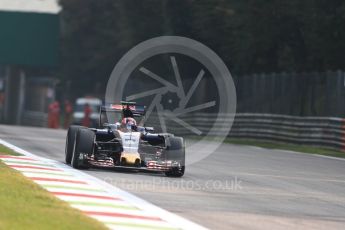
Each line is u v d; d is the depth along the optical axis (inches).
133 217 1507.1
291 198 2026.3
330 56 5841.5
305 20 5826.8
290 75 4945.9
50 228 1272.1
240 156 3555.6
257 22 6205.7
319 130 4424.2
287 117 4756.4
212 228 1470.2
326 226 1601.9
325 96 4552.2
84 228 1302.9
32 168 2210.9
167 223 1472.7
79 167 2310.5
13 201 1514.5
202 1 6373.0
